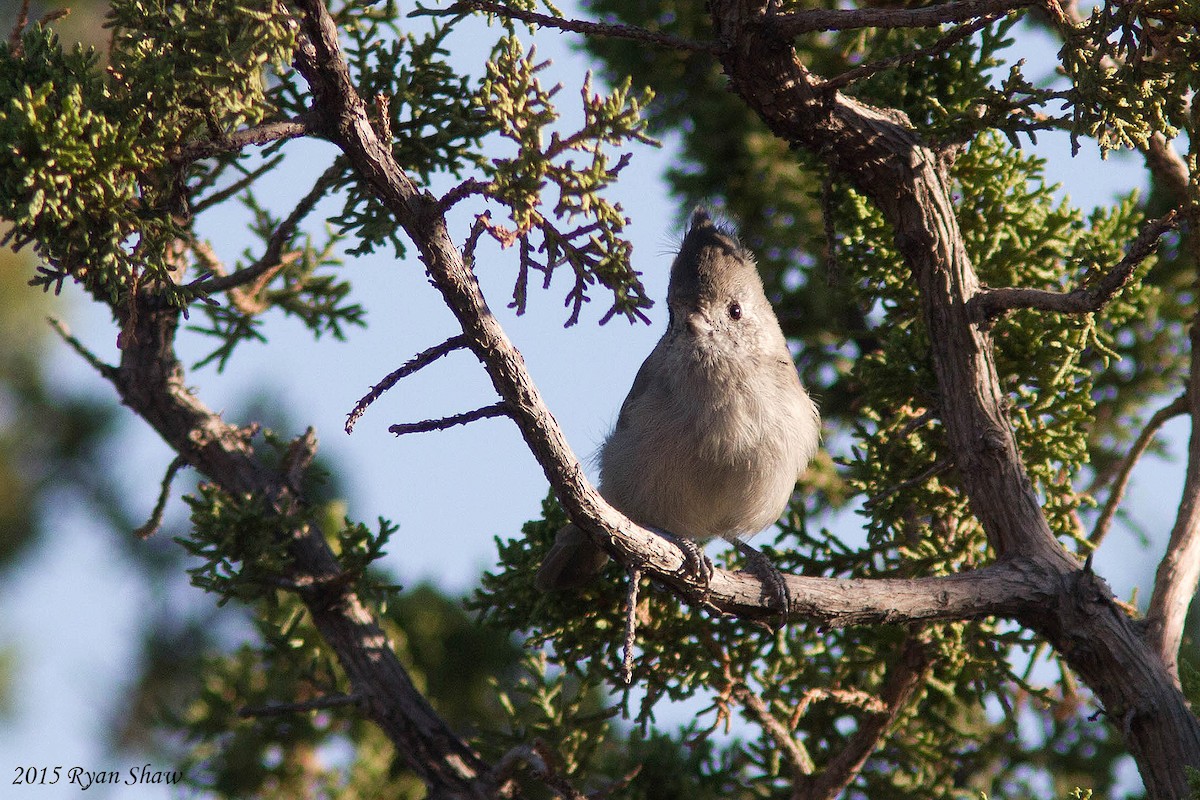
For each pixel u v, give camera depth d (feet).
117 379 32.17
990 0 21.72
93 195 20.76
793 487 34.42
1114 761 34.99
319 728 36.47
